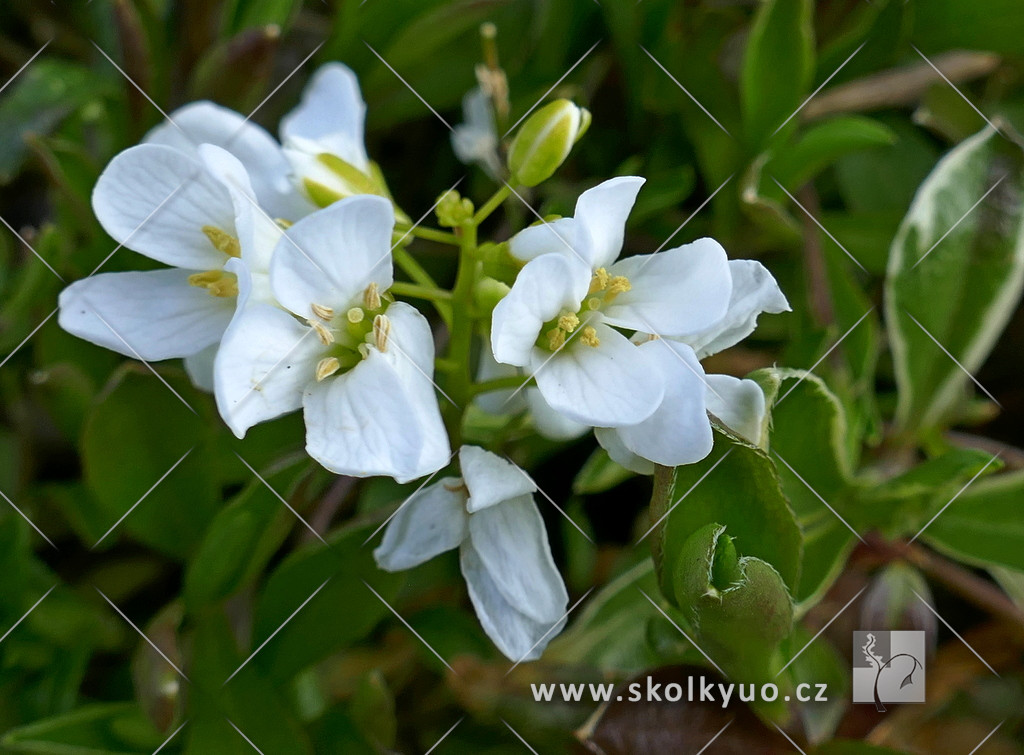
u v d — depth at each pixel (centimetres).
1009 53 12
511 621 9
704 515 9
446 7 12
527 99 13
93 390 11
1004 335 13
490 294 9
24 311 11
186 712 10
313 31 13
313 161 10
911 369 12
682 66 13
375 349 9
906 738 11
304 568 10
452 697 11
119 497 11
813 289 12
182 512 11
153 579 12
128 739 10
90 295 9
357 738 10
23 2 13
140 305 9
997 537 11
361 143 10
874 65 12
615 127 13
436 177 13
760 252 12
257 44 11
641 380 9
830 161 12
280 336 9
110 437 10
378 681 10
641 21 12
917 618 11
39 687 11
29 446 12
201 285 9
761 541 9
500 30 13
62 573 12
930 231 11
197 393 10
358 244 9
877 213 12
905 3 12
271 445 11
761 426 9
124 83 12
